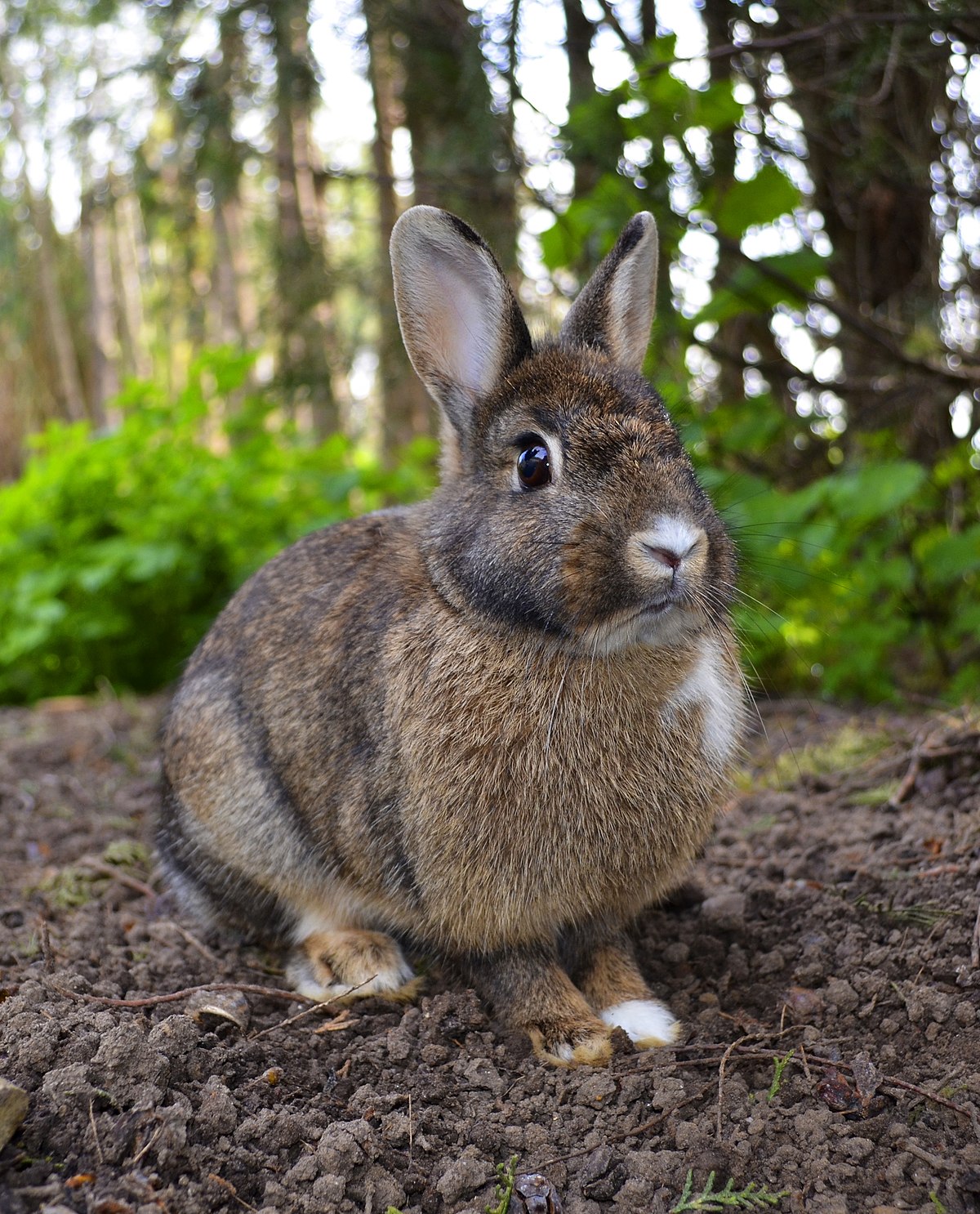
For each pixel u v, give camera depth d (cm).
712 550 63
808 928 71
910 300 112
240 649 73
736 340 127
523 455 63
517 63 92
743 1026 65
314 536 77
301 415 216
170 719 78
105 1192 53
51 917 79
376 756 66
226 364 137
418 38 106
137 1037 59
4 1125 54
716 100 95
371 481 135
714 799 67
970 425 113
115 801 101
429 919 66
